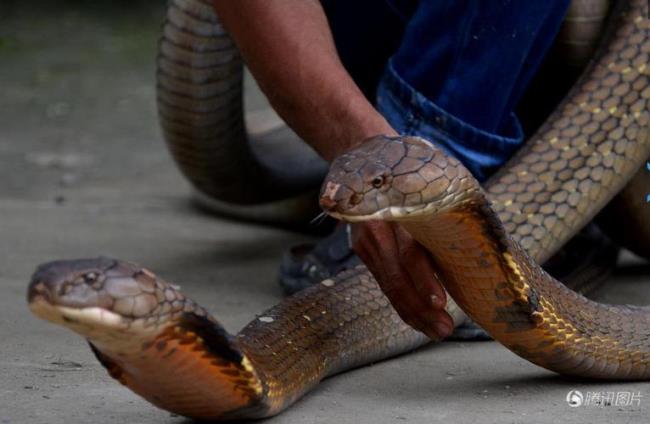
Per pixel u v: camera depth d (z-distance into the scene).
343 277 5.84
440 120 6.67
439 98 6.70
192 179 8.92
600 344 5.26
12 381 5.39
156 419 4.77
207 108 8.02
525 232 6.51
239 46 5.60
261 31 5.47
